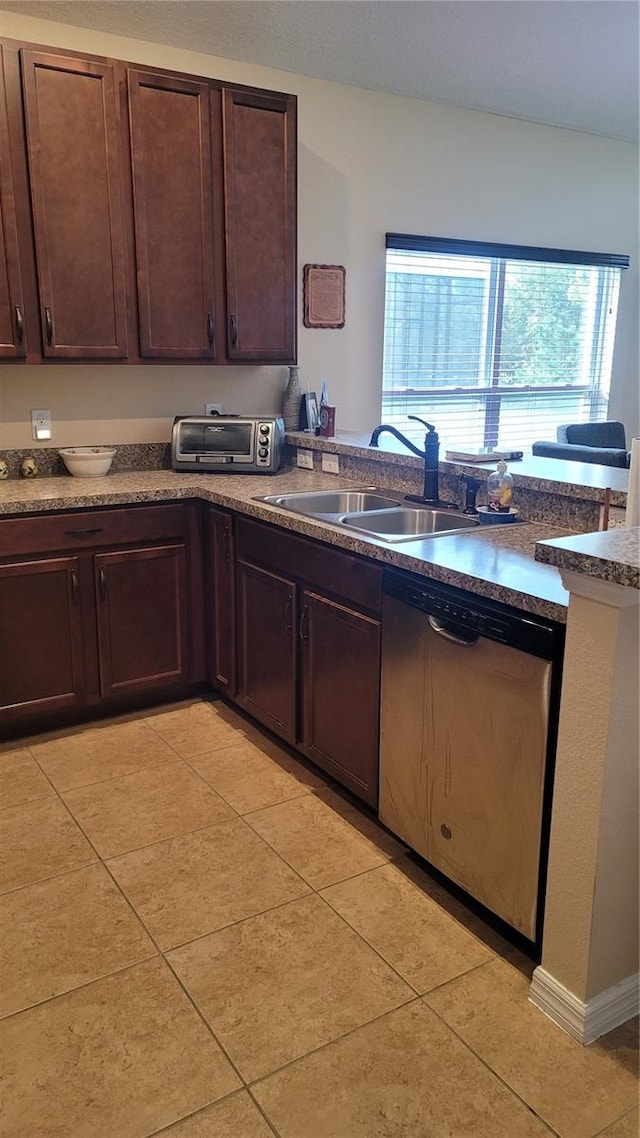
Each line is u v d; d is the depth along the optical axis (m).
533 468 2.65
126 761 2.84
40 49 2.76
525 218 4.57
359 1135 1.46
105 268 3.01
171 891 2.14
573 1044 1.66
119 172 2.97
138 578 3.09
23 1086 1.56
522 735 1.75
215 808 2.54
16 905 2.09
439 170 4.16
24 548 2.84
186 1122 1.49
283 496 2.93
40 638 2.94
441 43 3.29
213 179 3.15
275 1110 1.51
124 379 3.50
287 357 3.47
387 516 2.69
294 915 2.05
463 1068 1.60
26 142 2.79
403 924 2.02
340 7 2.95
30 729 3.06
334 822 2.47
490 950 1.93
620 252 5.09
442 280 4.48
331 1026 1.71
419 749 2.11
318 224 3.85
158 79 2.96
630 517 1.73
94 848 2.33
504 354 4.86
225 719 3.19
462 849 1.99
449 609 1.92
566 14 3.02
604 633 1.49
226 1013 1.74
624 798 1.58
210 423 3.43
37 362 2.96
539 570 1.91
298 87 3.64
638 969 1.73
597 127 4.55
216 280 3.24
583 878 1.61
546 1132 1.47
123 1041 1.67
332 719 2.53
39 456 3.36
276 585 2.74
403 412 4.50
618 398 5.47
